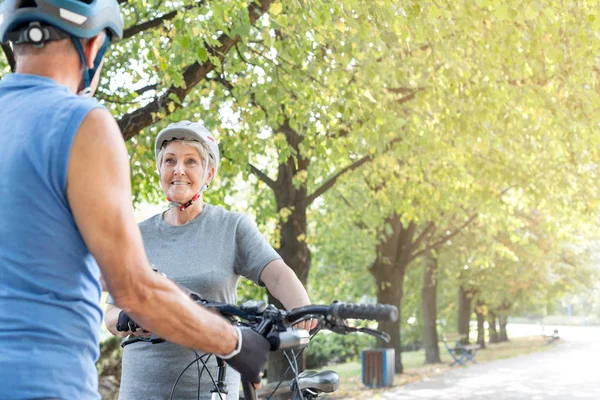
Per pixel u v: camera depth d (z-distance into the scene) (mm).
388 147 12539
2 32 1771
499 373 22000
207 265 3176
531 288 30016
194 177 3232
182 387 3039
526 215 21797
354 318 1853
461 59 9820
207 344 1775
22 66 1771
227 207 11602
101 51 1845
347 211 19297
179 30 7723
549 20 9211
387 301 20219
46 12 1721
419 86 11375
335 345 28844
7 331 1591
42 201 1629
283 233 12859
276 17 7812
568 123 11211
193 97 10172
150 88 9578
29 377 1571
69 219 1646
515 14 8031
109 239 1620
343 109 9594
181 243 3240
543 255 25000
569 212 16031
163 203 11227
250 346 1862
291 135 11945
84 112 1658
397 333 21625
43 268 1622
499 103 10250
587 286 28688
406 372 22594
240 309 2148
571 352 31578
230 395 3096
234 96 9602
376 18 7820
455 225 21500
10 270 1617
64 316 1636
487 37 9516
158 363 3068
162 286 1685
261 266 3164
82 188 1619
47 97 1697
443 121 11117
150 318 1681
